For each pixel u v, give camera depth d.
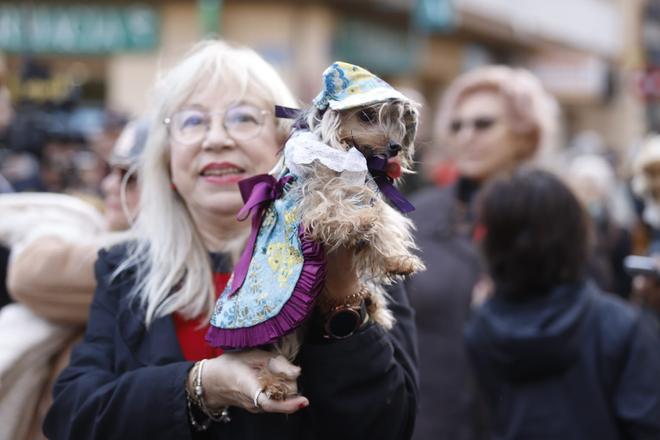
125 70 12.38
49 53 12.58
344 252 1.57
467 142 3.70
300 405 1.58
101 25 12.34
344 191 1.49
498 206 2.64
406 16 13.69
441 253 3.22
